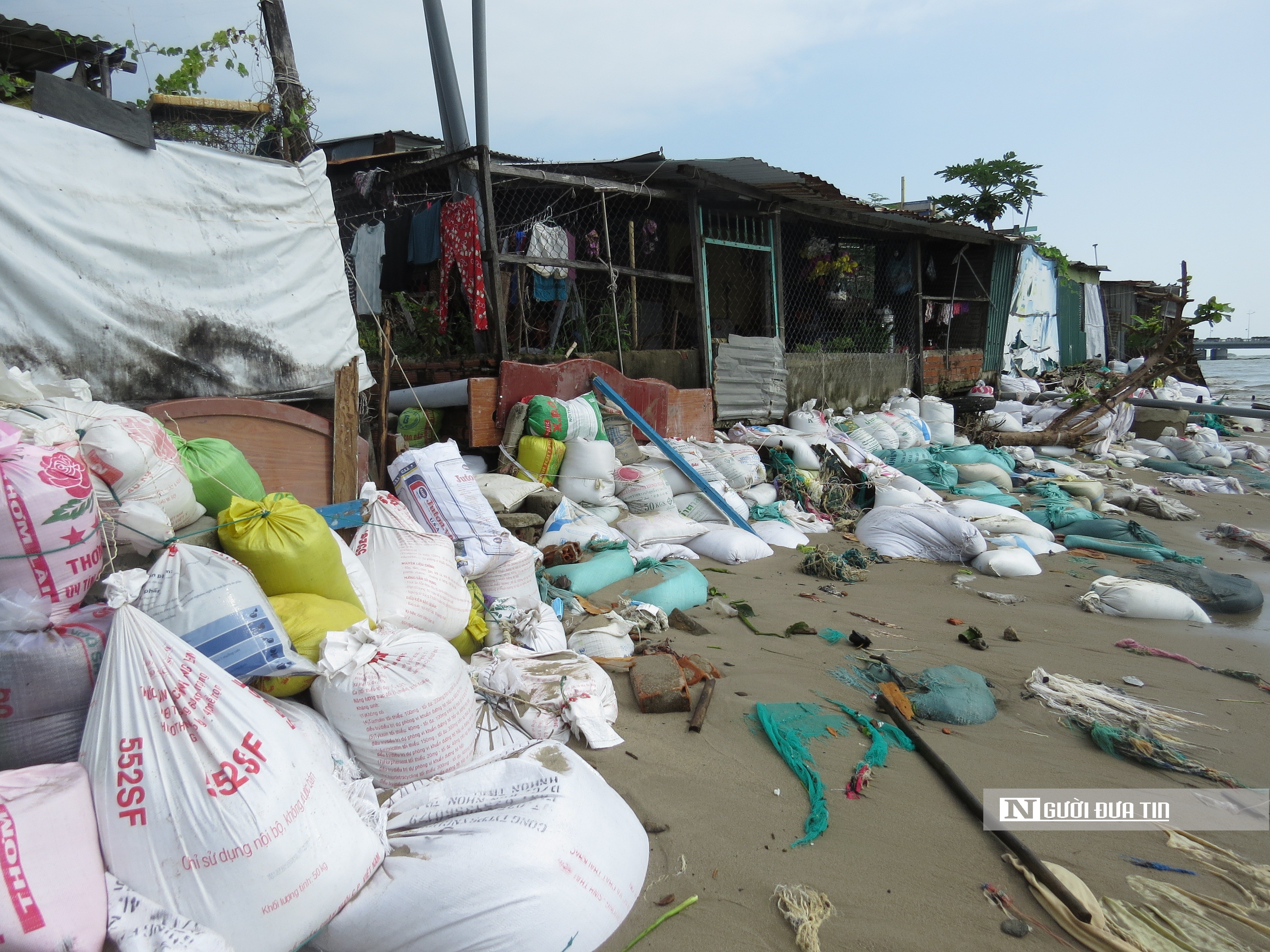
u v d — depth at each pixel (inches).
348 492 167.6
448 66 270.7
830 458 302.7
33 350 128.6
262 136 186.4
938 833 96.1
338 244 175.6
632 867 83.1
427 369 262.1
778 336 365.4
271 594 100.7
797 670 144.5
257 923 66.2
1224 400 749.9
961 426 458.9
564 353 283.9
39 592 77.8
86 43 215.2
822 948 76.7
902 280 478.3
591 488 217.5
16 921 56.4
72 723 74.2
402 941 71.6
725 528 233.1
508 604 142.9
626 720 120.6
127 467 95.7
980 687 137.2
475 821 77.7
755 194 336.2
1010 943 78.4
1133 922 81.7
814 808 99.2
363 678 89.7
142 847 64.7
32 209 127.5
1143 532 260.7
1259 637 177.9
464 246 250.4
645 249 333.4
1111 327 886.4
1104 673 150.9
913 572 223.9
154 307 143.3
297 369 167.3
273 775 68.7
